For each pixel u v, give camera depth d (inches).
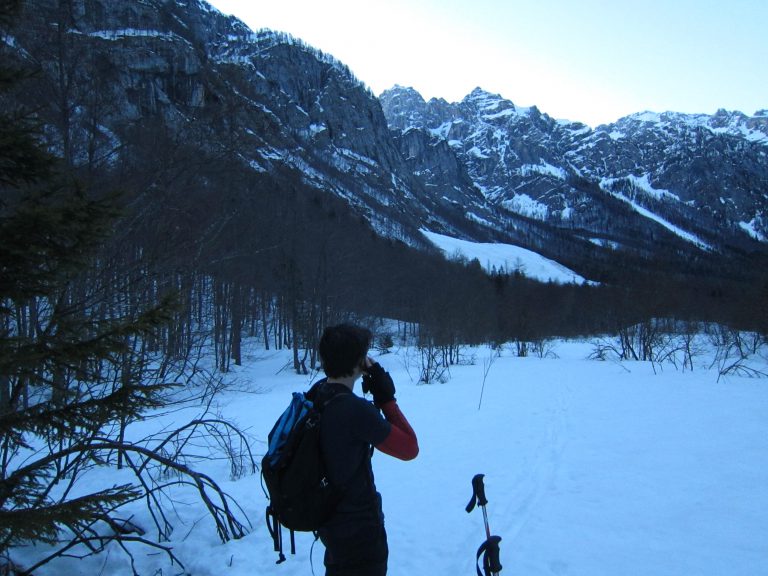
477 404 461.1
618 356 952.3
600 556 155.3
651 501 198.1
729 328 1096.2
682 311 1187.9
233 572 148.1
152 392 125.6
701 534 167.3
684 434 303.4
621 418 359.9
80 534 138.7
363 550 91.7
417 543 169.9
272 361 1051.9
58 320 121.2
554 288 2524.6
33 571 150.6
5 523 106.9
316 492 89.3
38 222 104.7
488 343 1333.7
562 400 454.6
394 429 94.3
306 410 93.0
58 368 113.6
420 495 217.9
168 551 150.1
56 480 146.9
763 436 290.7
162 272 306.2
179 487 234.4
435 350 911.0
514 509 196.9
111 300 249.3
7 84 120.8
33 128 114.8
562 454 272.4
